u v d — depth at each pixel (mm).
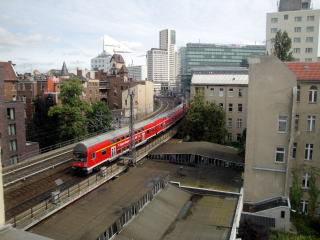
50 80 72375
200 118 49875
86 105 53719
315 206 29609
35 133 56406
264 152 29859
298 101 29219
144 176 29406
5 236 8680
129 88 87500
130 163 36062
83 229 18719
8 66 68875
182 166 38250
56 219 20125
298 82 28938
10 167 34531
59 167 35844
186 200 28141
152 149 44062
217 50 158375
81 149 32406
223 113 50844
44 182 30641
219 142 50281
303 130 29422
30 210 23312
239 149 40531
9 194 27328
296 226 27812
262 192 30375
